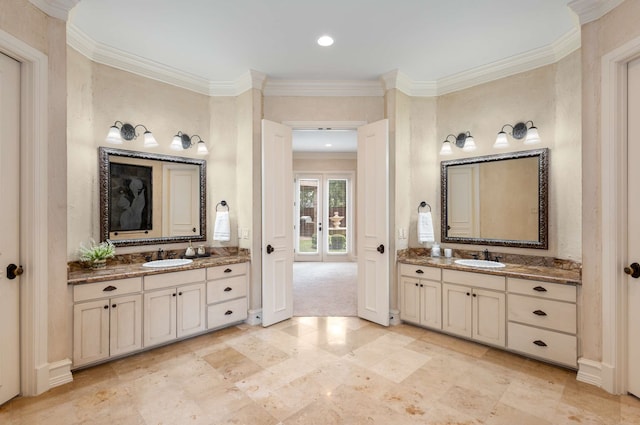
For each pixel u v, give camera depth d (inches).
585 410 76.1
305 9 93.6
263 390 85.3
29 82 79.7
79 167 107.2
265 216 132.5
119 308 101.0
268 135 133.6
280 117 143.2
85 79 109.3
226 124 143.1
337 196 311.6
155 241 127.5
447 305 121.7
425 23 100.6
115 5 90.7
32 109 79.9
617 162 81.4
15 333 79.6
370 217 138.9
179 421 72.5
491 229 130.0
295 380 90.4
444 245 142.8
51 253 84.7
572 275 100.0
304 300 173.5
